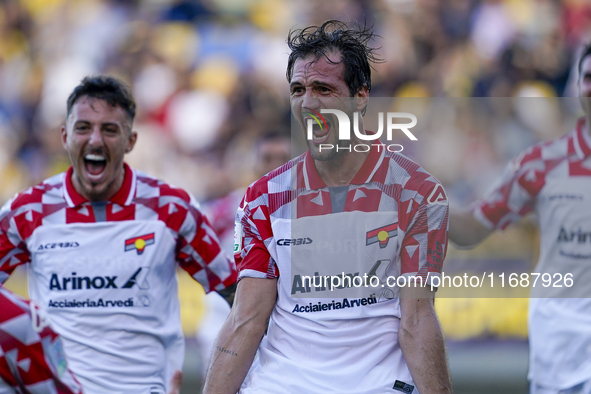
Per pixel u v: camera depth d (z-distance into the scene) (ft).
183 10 124.98
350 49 27.76
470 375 74.18
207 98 116.88
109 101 38.68
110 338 38.11
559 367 41.83
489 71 114.52
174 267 40.75
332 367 27.07
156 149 114.42
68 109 39.27
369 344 27.20
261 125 116.16
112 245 38.78
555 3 117.19
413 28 117.29
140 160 113.70
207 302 62.54
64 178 39.86
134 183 39.83
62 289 38.55
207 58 120.67
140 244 38.93
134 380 38.17
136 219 39.24
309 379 26.91
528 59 114.73
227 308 60.75
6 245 39.27
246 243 28.94
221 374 27.53
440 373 25.93
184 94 117.60
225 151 114.73
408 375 26.89
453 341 74.84
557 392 41.81
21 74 123.34
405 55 115.65
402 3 118.93
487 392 73.87
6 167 116.57
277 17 123.24
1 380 23.06
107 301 38.40
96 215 39.09
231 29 123.34
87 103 38.45
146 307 38.73
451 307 74.28
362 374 26.84
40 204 39.34
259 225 28.53
